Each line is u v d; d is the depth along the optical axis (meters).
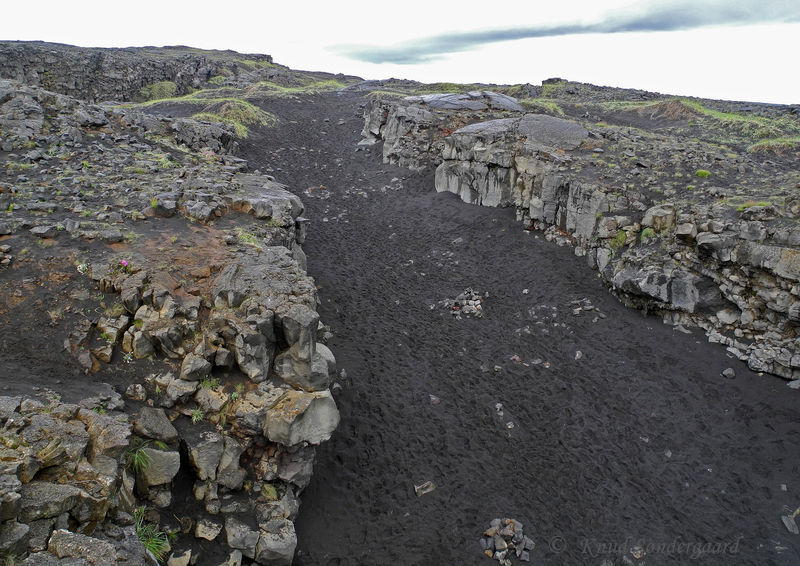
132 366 8.64
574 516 9.80
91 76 42.62
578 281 17.48
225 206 14.23
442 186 25.31
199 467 7.84
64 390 7.64
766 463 10.70
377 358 14.05
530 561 8.87
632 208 17.81
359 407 12.13
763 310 13.22
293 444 8.44
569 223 19.47
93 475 6.06
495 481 10.52
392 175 27.77
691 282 14.39
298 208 16.25
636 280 15.19
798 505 9.77
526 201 21.28
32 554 4.78
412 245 21.11
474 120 28.56
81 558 4.87
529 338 15.17
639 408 12.35
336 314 15.95
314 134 34.06
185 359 8.69
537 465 10.96
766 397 12.10
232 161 22.52
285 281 10.28
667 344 14.18
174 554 7.05
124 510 6.55
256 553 7.66
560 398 12.84
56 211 12.27
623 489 10.36
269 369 9.10
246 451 8.56
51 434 6.26
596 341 14.70
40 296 9.18
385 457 10.86
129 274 9.80
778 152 24.48
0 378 7.47
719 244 13.72
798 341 12.31
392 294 17.56
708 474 10.60
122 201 13.48
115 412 7.58
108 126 20.06
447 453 11.14
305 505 9.38
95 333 8.84
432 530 9.34
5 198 12.21
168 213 13.05
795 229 12.82
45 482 5.52
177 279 10.02
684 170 19.89
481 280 18.41
